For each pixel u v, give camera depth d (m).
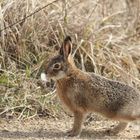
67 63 11.92
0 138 11.48
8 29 14.76
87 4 16.66
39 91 13.73
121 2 17.55
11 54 14.63
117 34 16.30
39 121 12.85
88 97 11.97
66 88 11.97
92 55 14.92
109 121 13.09
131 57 15.37
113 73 14.79
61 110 13.34
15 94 13.47
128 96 11.84
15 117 12.90
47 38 15.14
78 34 15.50
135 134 12.23
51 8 15.73
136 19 17.06
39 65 14.35
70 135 11.91
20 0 15.21
